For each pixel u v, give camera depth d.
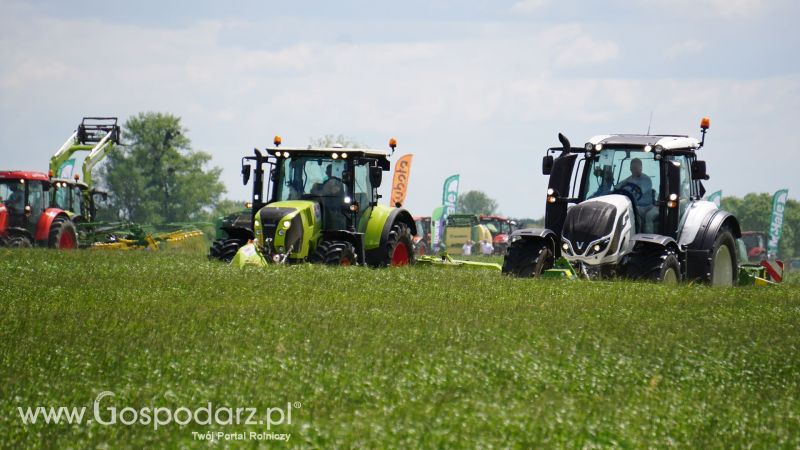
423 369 36.53
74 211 133.75
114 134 154.38
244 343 41.66
